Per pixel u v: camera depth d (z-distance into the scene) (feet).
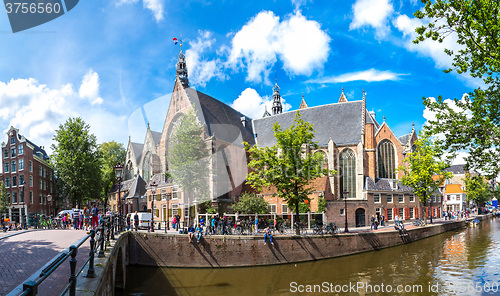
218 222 90.79
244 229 94.48
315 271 78.23
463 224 180.75
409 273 73.77
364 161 157.58
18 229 104.22
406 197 167.32
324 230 102.63
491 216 283.38
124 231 83.87
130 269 81.87
